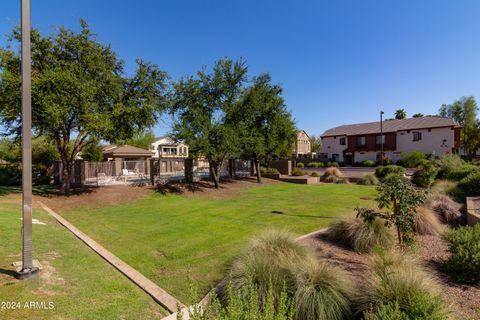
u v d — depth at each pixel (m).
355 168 36.31
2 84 10.52
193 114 13.91
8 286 3.67
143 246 6.10
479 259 3.97
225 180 18.75
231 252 5.66
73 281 4.02
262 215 9.24
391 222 4.97
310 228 7.50
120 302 3.54
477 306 3.33
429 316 2.72
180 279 4.45
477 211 7.05
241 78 15.14
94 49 12.44
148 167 19.33
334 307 3.23
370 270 4.01
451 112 47.03
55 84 10.55
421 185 14.37
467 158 34.91
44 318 3.02
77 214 9.75
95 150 24.83
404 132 37.34
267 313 2.36
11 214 8.05
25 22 3.91
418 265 4.23
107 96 12.73
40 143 20.47
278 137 18.78
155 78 13.92
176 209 10.46
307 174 24.22
